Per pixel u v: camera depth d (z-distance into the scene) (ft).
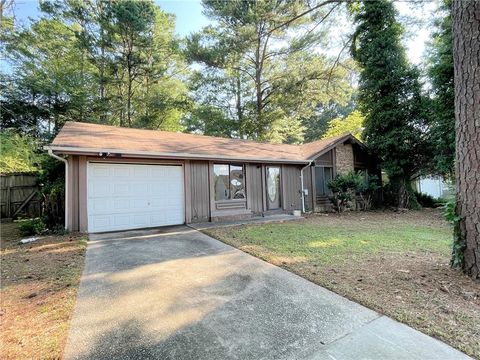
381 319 8.40
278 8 42.63
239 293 10.49
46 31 50.14
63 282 11.53
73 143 21.97
